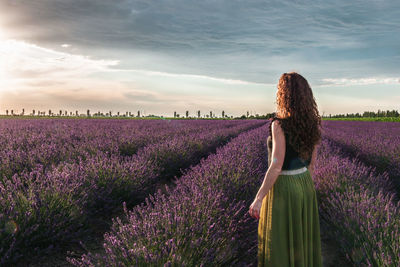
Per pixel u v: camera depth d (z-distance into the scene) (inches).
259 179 144.4
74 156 188.2
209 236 77.2
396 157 222.4
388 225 89.4
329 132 541.6
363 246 89.0
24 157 164.4
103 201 127.5
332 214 112.8
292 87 60.1
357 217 99.3
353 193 122.0
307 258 65.1
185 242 73.7
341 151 317.7
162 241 71.2
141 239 73.2
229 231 86.5
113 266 65.3
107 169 142.1
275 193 63.4
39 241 94.6
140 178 148.5
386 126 892.6
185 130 470.3
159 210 90.7
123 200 137.6
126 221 123.0
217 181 129.6
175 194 108.3
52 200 102.5
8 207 90.1
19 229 88.9
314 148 68.5
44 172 139.8
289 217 62.2
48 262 90.4
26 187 118.3
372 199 115.0
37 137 261.7
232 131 515.8
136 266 63.2
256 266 85.7
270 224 63.2
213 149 329.4
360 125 973.8
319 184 141.3
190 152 245.8
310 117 60.4
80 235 107.5
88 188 125.0
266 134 404.2
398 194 186.1
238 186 123.6
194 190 106.9
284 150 60.1
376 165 242.4
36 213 95.1
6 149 179.0
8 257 82.1
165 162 200.8
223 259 76.2
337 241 106.0
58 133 334.3
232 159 167.0
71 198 110.9
